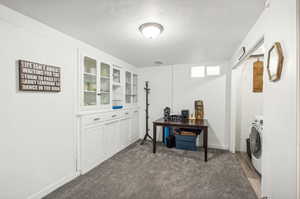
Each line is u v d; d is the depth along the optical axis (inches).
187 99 146.1
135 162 103.7
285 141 36.5
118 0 50.5
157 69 157.6
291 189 33.6
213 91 136.9
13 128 56.8
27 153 61.4
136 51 107.8
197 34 77.9
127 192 71.1
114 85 128.5
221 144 133.8
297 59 31.5
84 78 95.1
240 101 126.3
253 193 70.1
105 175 86.4
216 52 109.6
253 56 116.9
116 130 121.5
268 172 46.9
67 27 71.3
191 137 127.2
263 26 56.5
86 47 92.5
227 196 68.0
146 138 162.2
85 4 53.0
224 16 60.5
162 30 72.4
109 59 115.0
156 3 52.2
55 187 72.7
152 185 76.7
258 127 85.3
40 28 66.2
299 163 31.3
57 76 73.7
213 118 136.6
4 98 54.2
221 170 92.2
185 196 68.2
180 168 95.0
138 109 164.1
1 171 53.6
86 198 66.6
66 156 79.0
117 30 74.2
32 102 63.3
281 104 38.7
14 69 57.0
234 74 123.2
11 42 56.0
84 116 87.9
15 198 57.4
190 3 52.0
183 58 126.7
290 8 34.5
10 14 55.6
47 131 69.6
